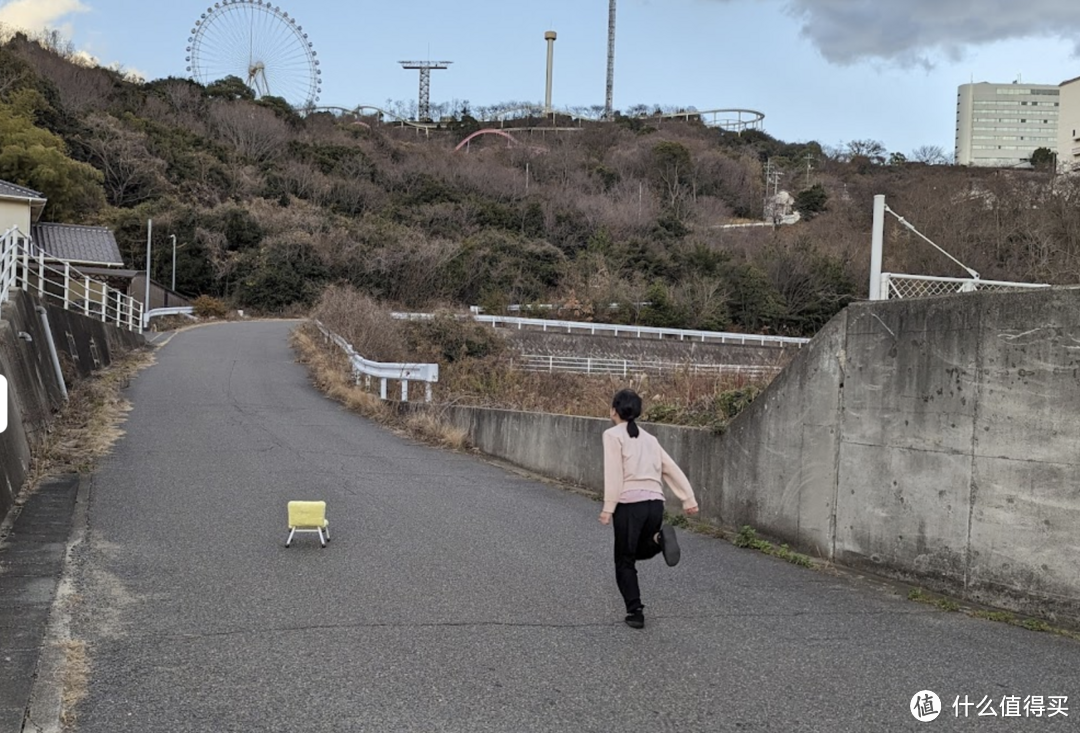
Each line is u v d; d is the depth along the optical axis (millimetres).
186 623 4906
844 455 6828
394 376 16891
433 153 105125
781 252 61531
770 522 7625
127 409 14461
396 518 8031
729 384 11422
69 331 17266
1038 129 151250
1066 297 5203
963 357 5836
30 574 5699
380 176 87938
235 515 7746
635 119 143000
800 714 3895
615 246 68500
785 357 16984
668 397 11977
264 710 3758
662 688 4160
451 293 61938
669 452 9141
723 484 8289
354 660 4402
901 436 6312
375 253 62000
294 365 24531
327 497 8812
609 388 15969
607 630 5047
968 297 5801
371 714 3750
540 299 60219
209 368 22422
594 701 3971
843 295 59156
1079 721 3893
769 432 7680
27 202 27953
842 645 4895
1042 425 5328
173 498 8320
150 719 3635
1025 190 35125
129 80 92750
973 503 5750
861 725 3791
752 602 5777
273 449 11656
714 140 129750
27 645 4418
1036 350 5367
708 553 7324
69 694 3863
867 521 6594
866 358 6645
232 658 4375
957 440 5871
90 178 57219
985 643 4973
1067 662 4668
